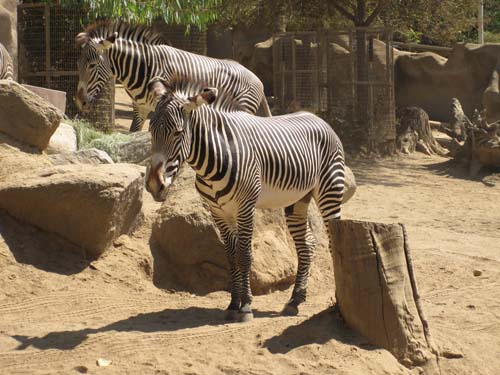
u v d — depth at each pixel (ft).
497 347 28.25
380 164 73.26
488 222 52.60
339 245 26.73
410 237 46.32
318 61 79.10
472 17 98.99
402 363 25.93
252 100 45.68
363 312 26.23
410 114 81.87
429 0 84.94
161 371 23.40
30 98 37.19
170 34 83.61
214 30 96.48
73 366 23.45
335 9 86.22
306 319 27.35
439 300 33.65
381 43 84.38
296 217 31.07
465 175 69.10
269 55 96.12
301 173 29.58
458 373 26.17
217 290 33.32
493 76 87.61
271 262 34.12
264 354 24.95
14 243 32.17
